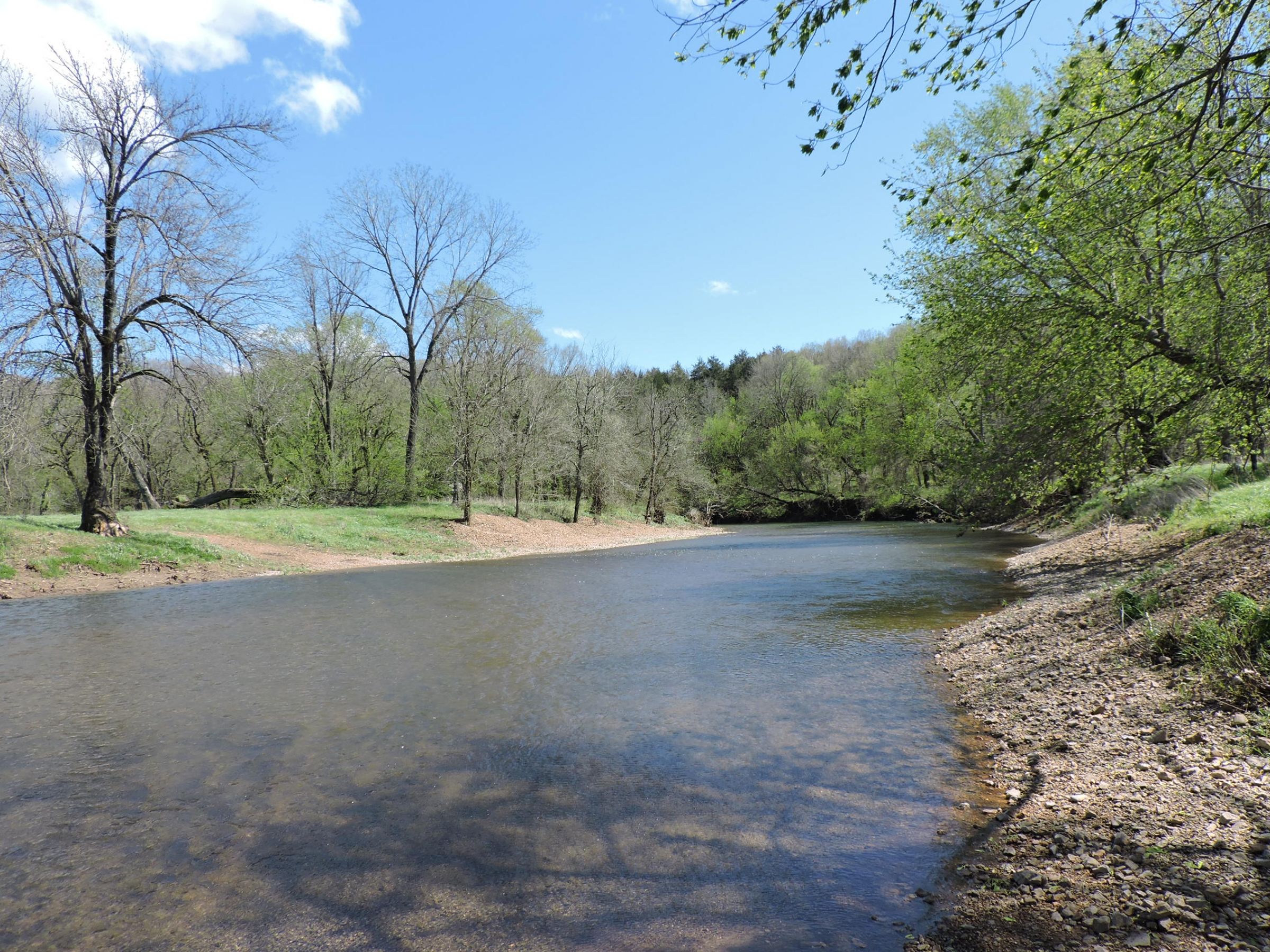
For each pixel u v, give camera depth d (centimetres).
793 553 2731
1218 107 515
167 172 2023
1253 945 309
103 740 698
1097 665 758
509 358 3600
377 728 726
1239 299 971
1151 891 363
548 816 523
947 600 1437
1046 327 1216
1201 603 784
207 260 2027
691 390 7900
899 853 451
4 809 549
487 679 916
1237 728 525
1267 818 405
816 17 461
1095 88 730
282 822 519
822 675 905
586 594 1689
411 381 3662
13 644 1138
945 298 1511
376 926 389
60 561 1788
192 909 410
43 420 2136
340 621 1332
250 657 1043
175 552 2062
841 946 355
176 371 2089
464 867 450
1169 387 1096
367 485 3756
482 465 3738
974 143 1856
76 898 425
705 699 813
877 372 5225
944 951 346
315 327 3475
